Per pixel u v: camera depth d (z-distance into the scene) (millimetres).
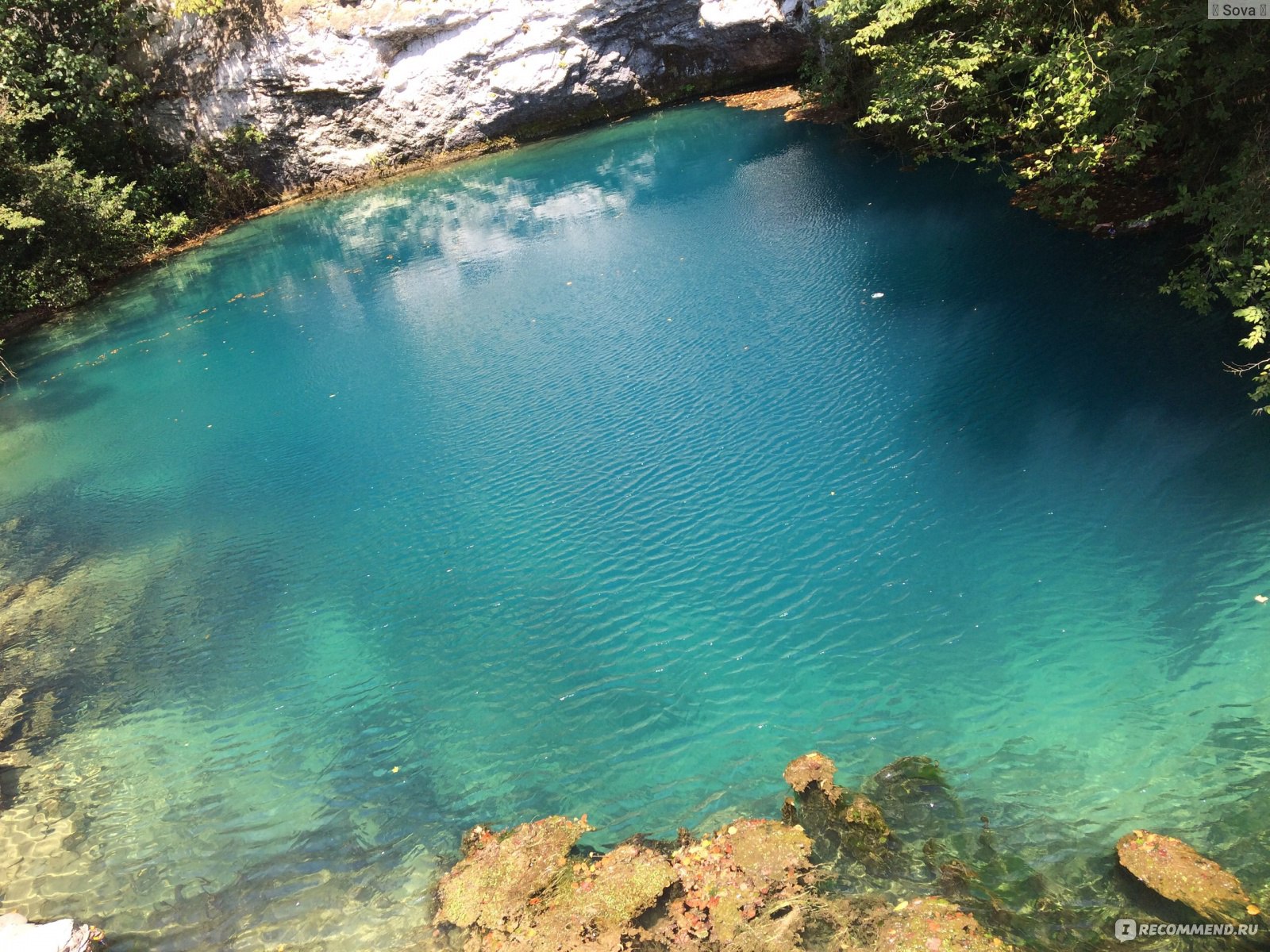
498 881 5922
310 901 6078
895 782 6160
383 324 15633
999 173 15297
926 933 5082
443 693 7695
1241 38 9102
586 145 24703
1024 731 6328
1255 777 5664
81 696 8359
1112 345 9961
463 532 9664
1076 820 5684
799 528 8672
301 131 25188
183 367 15523
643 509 9422
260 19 23641
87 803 7160
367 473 11148
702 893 5641
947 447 9195
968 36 15438
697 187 18906
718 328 12773
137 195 22984
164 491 11664
